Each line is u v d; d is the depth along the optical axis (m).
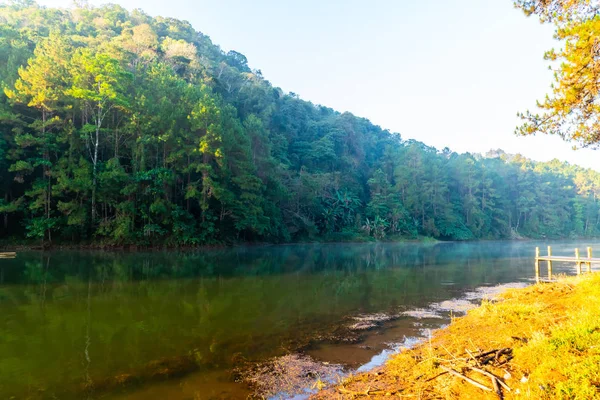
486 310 11.19
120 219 31.44
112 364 7.62
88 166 31.09
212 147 35.38
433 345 8.63
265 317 11.74
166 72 41.47
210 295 14.91
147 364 7.65
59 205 29.86
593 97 9.47
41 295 14.16
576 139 10.25
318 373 7.31
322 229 60.56
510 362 6.57
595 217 96.00
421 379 6.48
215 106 37.41
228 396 6.26
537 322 8.96
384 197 69.94
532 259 32.78
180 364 7.69
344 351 8.66
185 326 10.52
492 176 88.38
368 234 64.75
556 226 88.06
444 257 35.06
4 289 15.15
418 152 79.56
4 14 61.78
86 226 31.58
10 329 9.88
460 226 76.75
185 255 30.44
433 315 12.20
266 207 45.25
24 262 23.11
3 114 28.88
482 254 38.94
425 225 72.75
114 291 15.17
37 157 31.05
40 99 29.66
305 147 75.75
